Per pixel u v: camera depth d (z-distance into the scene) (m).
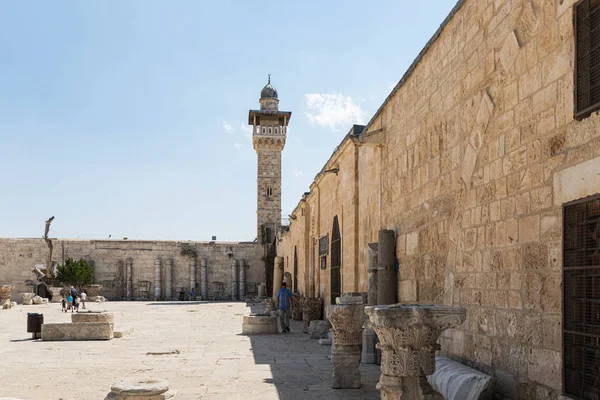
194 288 54.94
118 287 53.97
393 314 5.70
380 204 13.33
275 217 57.09
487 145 7.39
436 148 9.55
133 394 6.65
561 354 5.32
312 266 26.08
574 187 5.25
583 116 5.17
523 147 6.36
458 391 6.66
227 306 38.97
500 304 6.79
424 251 10.01
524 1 6.47
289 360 12.38
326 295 21.25
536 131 6.08
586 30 5.18
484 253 7.34
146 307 37.75
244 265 56.53
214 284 56.09
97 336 16.84
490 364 7.00
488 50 7.47
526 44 6.39
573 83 5.34
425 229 9.98
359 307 9.28
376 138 13.16
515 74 6.65
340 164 18.69
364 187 15.34
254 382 9.75
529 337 6.03
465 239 8.02
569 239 5.34
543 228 5.83
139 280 54.59
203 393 8.84
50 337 16.88
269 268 55.75
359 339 9.30
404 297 11.23
